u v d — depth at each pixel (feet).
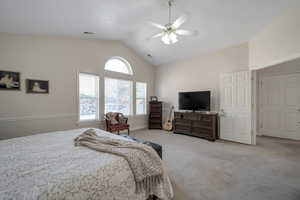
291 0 8.28
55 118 12.07
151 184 4.88
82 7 7.95
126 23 11.42
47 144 6.04
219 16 10.43
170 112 19.01
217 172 7.77
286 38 9.09
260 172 7.76
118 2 8.25
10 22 8.52
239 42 13.30
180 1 9.18
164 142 13.10
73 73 12.99
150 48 16.63
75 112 13.16
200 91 15.08
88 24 10.39
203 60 16.12
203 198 5.74
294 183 6.77
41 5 7.14
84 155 4.83
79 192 3.40
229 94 13.79
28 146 5.77
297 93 14.16
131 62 17.85
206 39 13.39
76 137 6.84
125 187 4.26
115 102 16.70
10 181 3.33
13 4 6.78
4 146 5.74
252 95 12.62
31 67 10.85
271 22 10.27
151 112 18.95
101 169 3.98
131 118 18.17
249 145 12.32
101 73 15.01
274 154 10.25
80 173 3.69
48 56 11.62
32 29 9.89
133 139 7.48
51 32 10.89
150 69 20.39
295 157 9.72
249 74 12.61
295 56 8.43
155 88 20.93
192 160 9.25
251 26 11.07
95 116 14.90
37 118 11.19
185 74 17.74
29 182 3.30
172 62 19.03
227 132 13.87
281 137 14.97
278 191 6.18
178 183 6.76
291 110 14.46
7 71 9.89
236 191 6.18
